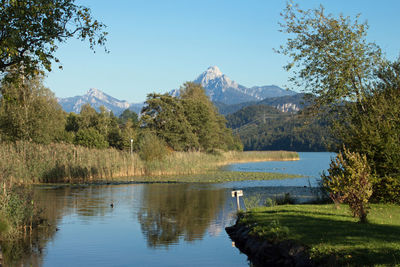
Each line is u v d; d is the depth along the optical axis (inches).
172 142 2508.6
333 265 351.9
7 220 587.8
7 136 1710.1
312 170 2218.3
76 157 1567.4
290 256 412.8
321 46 804.6
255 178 1612.9
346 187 498.6
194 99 3287.4
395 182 651.5
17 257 489.7
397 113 700.0
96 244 551.2
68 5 548.7
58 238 585.6
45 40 525.0
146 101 2605.8
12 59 531.8
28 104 1716.3
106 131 3041.3
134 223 693.9
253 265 450.6
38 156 1453.0
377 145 677.9
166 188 1247.5
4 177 740.7
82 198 1011.3
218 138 3164.4
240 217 645.3
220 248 524.7
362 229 449.7
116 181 1465.3
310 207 643.5
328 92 802.8
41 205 892.0
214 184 1375.5
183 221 711.1
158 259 478.0
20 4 489.7
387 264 331.6
